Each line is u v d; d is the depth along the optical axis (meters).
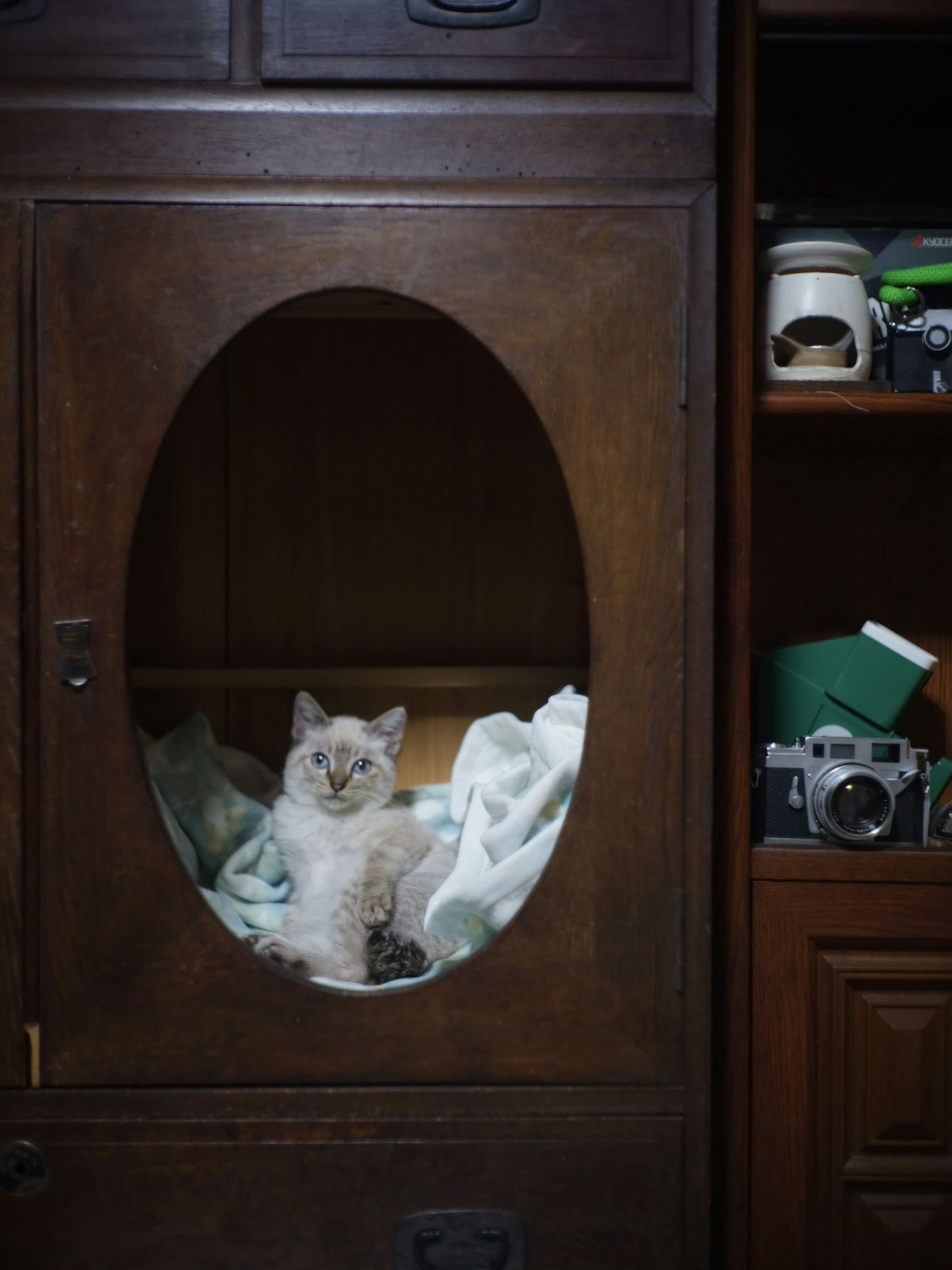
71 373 0.85
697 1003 0.86
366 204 0.85
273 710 1.23
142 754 0.87
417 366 1.24
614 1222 0.87
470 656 1.24
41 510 0.85
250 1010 0.86
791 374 0.99
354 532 1.24
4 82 0.85
